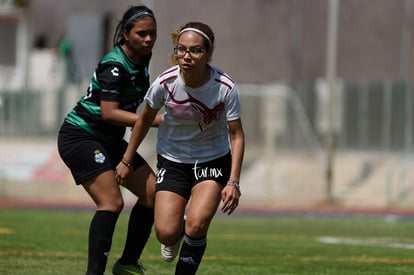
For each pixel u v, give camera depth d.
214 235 48.50
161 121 25.02
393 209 75.31
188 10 100.88
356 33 95.38
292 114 86.12
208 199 23.94
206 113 24.03
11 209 66.38
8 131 86.31
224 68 101.19
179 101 23.98
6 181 81.19
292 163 84.38
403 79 92.75
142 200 26.27
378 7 94.38
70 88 86.56
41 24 117.12
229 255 37.19
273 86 86.31
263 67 99.62
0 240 39.44
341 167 84.56
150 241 41.59
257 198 81.38
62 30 114.94
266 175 82.44
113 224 25.28
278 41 99.19
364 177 82.69
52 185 80.88
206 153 24.53
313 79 97.06
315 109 87.25
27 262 31.88
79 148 25.42
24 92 87.00
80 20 103.62
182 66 23.34
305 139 86.00
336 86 88.12
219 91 23.83
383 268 33.22
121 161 25.27
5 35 112.31
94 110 25.52
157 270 31.50
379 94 87.00
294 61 98.19
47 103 86.69
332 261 35.47
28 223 52.06
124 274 26.80
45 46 116.62
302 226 57.66
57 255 34.28
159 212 24.20
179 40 23.41
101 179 25.22
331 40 81.06
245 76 100.38
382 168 83.19
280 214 69.06
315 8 97.25
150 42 25.20
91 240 25.11
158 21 100.56
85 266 31.23
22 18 113.31
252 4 100.19
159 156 25.00
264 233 50.97
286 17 98.81
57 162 82.25
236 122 24.00
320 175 83.25
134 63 25.48
